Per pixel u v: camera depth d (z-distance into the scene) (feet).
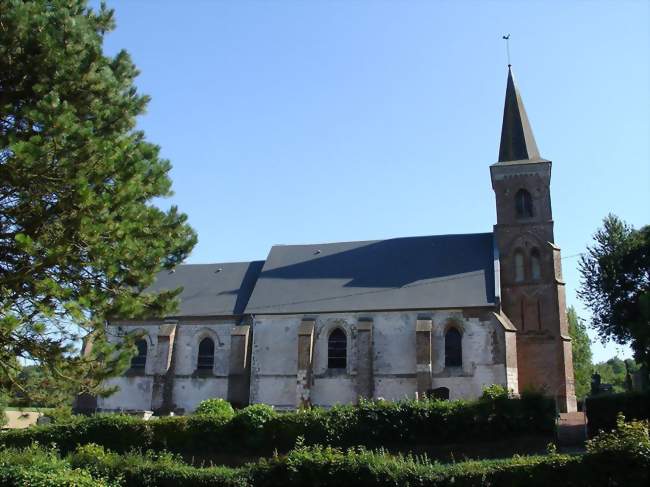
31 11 58.95
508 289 153.07
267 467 61.67
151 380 157.38
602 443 53.57
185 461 89.45
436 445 88.69
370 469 58.34
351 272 161.48
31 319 56.18
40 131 56.18
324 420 90.79
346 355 146.92
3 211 57.88
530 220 156.87
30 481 54.44
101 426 94.58
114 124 64.54
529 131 171.22
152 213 62.08
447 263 157.07
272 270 168.25
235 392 148.25
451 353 141.38
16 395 60.80
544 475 53.72
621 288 174.50
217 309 160.97
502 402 89.15
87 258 58.34
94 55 61.41
